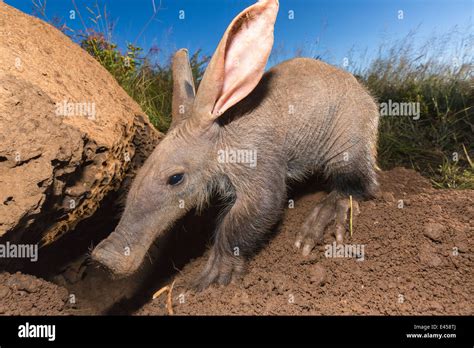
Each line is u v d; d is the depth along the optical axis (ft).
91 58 2.42
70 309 2.07
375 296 1.86
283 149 2.08
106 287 2.32
